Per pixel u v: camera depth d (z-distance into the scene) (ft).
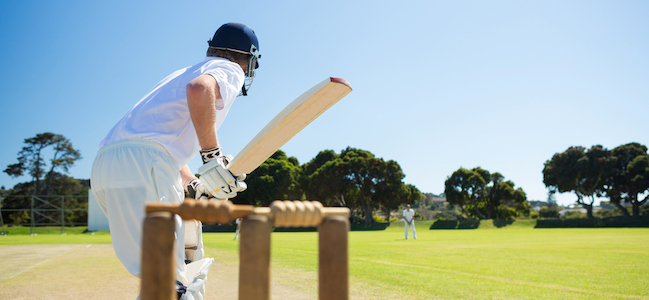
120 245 5.29
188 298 5.16
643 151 172.45
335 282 2.77
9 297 12.12
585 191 175.52
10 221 183.11
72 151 204.44
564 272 16.88
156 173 5.54
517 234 75.05
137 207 5.33
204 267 5.92
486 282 13.94
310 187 165.99
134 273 5.15
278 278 15.02
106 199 5.46
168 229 2.68
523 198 183.52
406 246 36.96
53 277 16.19
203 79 5.55
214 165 5.46
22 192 188.96
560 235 65.82
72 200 196.54
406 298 11.10
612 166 167.32
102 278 16.02
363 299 10.94
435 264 20.15
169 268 2.67
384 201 162.91
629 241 43.27
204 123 5.45
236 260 22.08
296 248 34.17
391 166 163.53
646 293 11.95
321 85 4.75
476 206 188.34
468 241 47.50
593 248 32.14
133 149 5.51
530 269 17.95
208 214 2.68
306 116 5.18
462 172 185.37
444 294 11.68
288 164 170.71
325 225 2.84
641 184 161.99
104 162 5.51
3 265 20.95
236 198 161.17
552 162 182.39
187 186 6.51
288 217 2.79
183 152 5.96
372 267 18.63
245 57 6.91
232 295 11.93
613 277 15.37
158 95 5.97
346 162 162.71
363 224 163.63
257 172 162.09
